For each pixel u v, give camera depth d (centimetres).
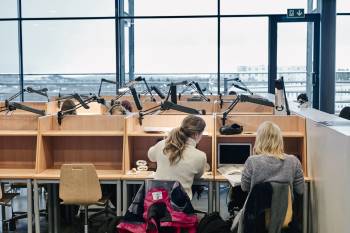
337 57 758
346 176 260
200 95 605
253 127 408
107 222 341
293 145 404
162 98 554
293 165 305
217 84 800
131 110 529
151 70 812
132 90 442
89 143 430
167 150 340
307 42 779
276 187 292
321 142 322
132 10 808
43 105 591
